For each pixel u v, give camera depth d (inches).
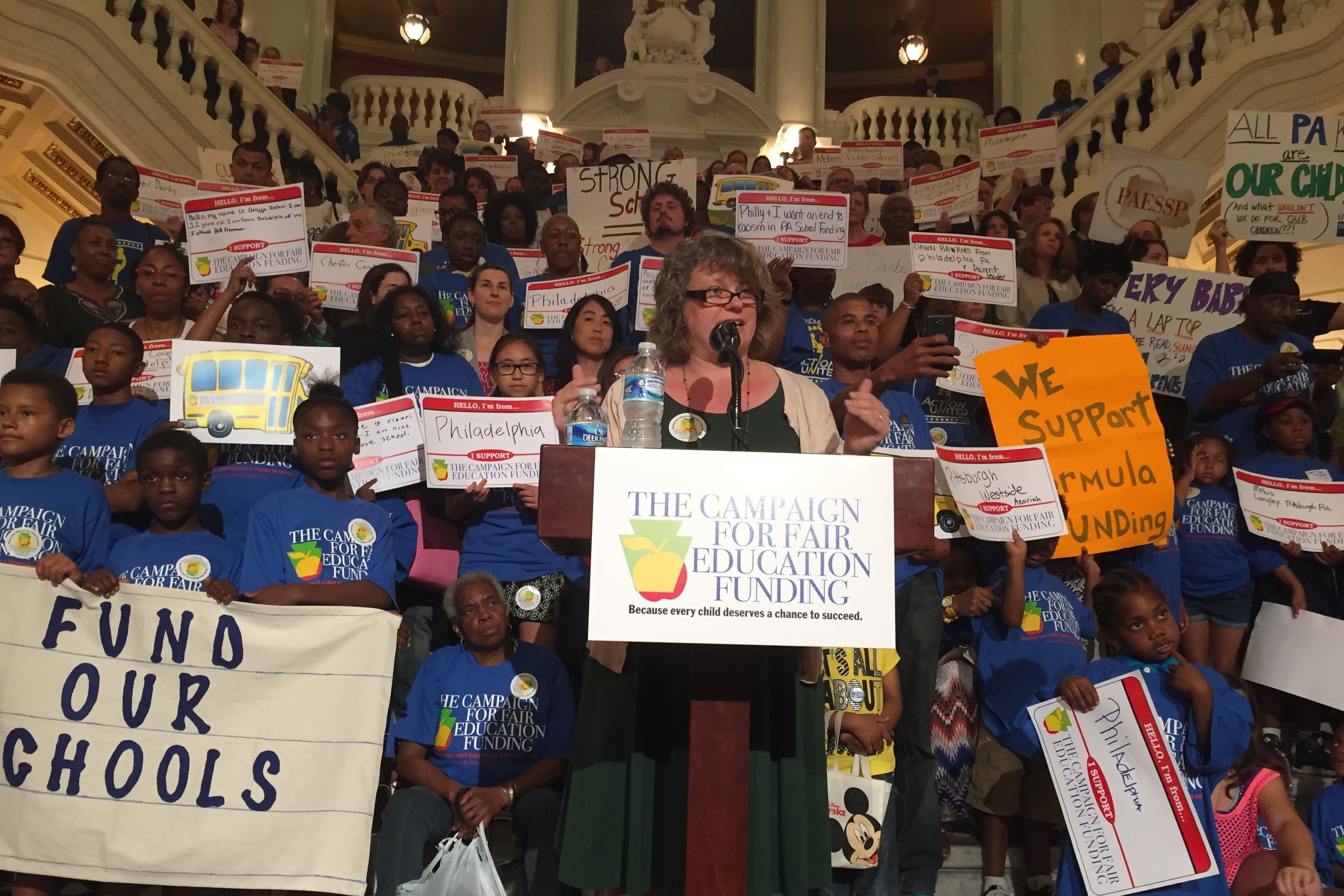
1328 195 235.0
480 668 151.2
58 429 147.0
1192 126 370.9
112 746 129.1
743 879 76.4
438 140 447.2
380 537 150.3
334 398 155.9
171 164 385.7
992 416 188.5
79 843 126.6
